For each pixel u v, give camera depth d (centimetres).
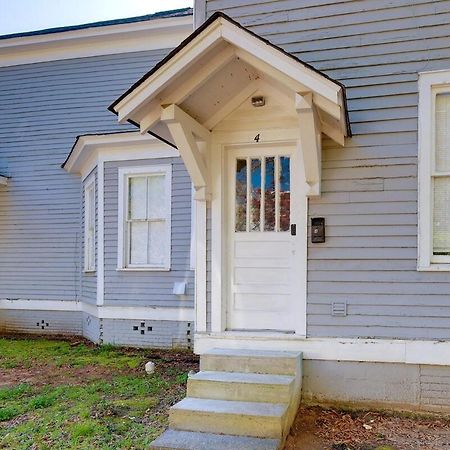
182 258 749
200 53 381
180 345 742
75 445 355
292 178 470
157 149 766
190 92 404
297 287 452
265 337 451
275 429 338
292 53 468
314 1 466
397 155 437
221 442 331
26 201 952
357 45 453
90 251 870
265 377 396
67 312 920
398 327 426
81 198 920
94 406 448
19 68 960
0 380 562
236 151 488
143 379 557
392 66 443
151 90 391
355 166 445
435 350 416
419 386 418
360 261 438
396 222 433
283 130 464
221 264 477
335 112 376
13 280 952
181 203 754
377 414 415
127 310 769
